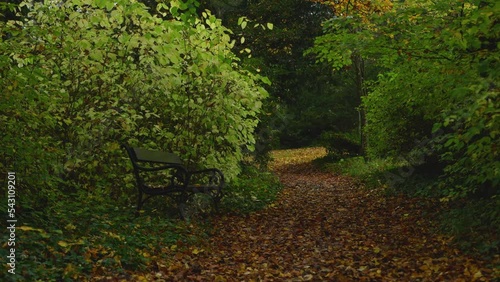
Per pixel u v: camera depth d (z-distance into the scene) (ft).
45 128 26.25
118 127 30.63
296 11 89.35
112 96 30.76
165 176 31.58
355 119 117.80
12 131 20.99
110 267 17.56
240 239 26.50
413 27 26.50
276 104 68.64
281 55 88.74
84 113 29.50
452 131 33.22
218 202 32.96
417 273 18.99
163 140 32.24
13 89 20.44
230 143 33.42
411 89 32.96
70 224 20.38
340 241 26.35
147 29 29.30
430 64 28.76
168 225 25.25
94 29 29.55
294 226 30.94
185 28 30.55
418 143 40.93
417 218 30.32
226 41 30.76
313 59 89.61
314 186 57.11
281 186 54.90
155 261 19.48
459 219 24.89
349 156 83.05
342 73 100.68
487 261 19.39
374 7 39.70
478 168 24.43
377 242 25.61
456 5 26.66
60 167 24.72
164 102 31.58
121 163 30.48
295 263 21.85
